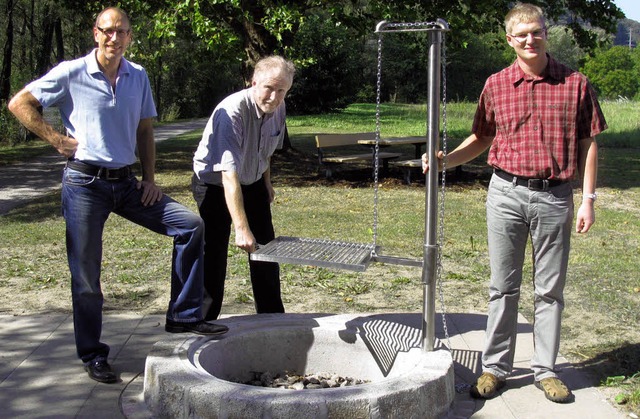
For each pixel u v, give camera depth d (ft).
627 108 111.75
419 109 139.44
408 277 21.63
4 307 18.43
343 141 45.78
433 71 12.12
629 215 33.14
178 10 42.45
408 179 41.75
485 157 56.65
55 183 45.44
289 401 10.47
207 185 14.35
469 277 21.56
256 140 13.99
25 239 27.20
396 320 16.88
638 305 18.80
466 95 202.39
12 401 12.51
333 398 10.59
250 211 14.94
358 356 13.79
